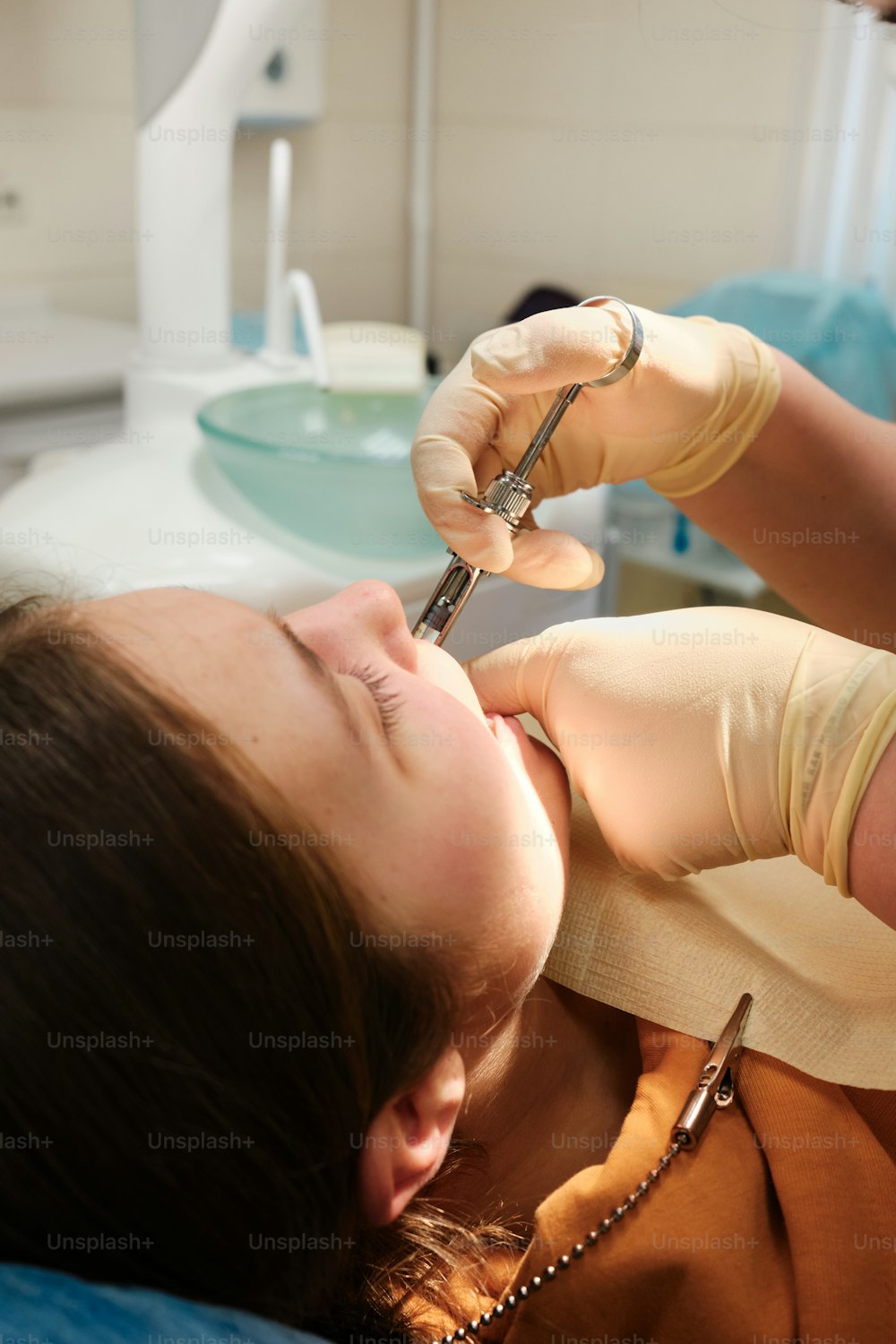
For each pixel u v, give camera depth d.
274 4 1.21
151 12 1.22
